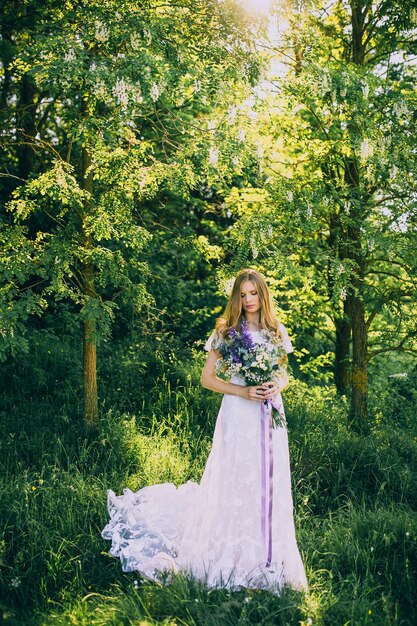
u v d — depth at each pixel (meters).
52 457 4.89
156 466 4.88
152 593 3.11
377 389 8.12
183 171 5.18
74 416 5.93
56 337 8.05
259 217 5.75
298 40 5.58
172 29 4.73
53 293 8.62
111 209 5.09
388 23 6.16
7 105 8.28
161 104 5.38
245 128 5.23
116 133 4.93
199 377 6.75
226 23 4.88
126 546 3.64
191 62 4.60
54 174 4.74
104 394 6.50
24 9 6.35
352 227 6.28
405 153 5.45
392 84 5.98
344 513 4.24
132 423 5.60
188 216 10.69
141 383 6.72
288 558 3.25
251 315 3.48
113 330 9.08
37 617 3.06
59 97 6.92
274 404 3.34
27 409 5.99
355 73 5.48
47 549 3.52
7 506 3.91
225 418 3.37
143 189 5.11
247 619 2.83
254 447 3.29
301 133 6.24
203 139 5.08
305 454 5.15
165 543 3.64
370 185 6.16
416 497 4.59
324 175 6.34
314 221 5.75
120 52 4.70
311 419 6.07
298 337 7.97
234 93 4.91
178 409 6.05
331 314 7.20
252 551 3.24
